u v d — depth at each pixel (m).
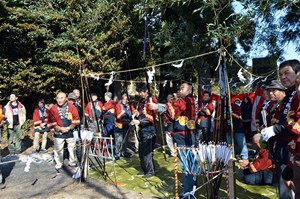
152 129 4.75
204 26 8.43
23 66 9.17
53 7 9.73
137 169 5.29
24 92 9.41
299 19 4.15
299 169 1.93
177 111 3.66
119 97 10.96
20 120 7.04
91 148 4.90
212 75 9.95
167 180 4.60
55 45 8.94
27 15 8.93
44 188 4.42
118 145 6.23
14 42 9.30
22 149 7.70
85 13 9.17
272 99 2.80
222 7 3.37
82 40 8.95
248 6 2.91
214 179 2.99
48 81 9.34
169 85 13.30
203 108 5.90
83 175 4.61
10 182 4.73
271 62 4.43
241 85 7.64
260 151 4.23
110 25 9.48
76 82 9.66
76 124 5.15
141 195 4.01
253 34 3.66
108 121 6.28
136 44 10.60
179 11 8.35
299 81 1.96
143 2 3.76
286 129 2.44
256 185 4.25
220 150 2.82
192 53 9.05
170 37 9.75
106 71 9.33
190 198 3.51
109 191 4.20
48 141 8.62
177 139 3.71
